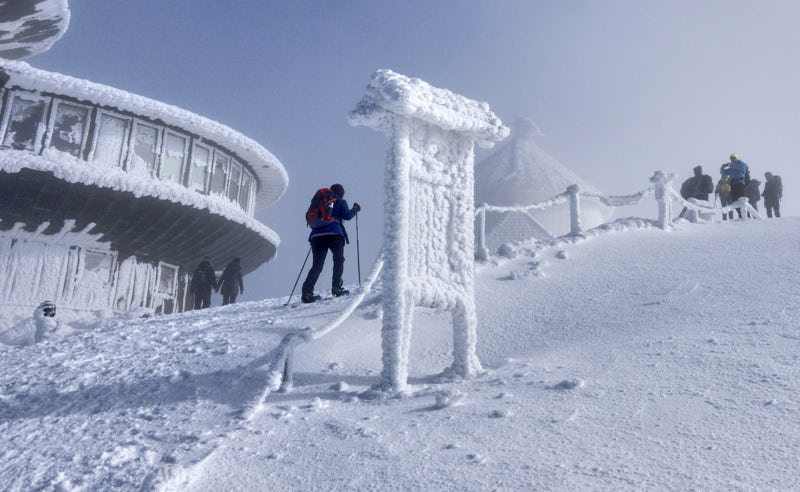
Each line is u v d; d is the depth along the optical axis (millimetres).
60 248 18906
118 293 20141
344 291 7945
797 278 6492
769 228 10477
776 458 2350
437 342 5781
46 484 2777
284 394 4277
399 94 4383
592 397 3432
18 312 17641
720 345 4305
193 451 3027
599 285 7316
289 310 7477
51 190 17359
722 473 2248
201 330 6891
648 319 5590
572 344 5164
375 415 3566
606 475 2309
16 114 17344
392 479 2500
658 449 2547
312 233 7512
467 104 5141
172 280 22672
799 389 3180
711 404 3092
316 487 2516
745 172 14352
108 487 2686
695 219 12242
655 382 3604
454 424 3199
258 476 2697
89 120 18234
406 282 4434
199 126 19922
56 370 5602
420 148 4824
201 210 20016
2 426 3934
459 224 5027
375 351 5445
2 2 21312
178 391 4387
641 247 9375
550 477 2334
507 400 3590
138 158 18969
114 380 4871
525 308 6688
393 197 4559
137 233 19969
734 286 6484
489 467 2516
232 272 19078
